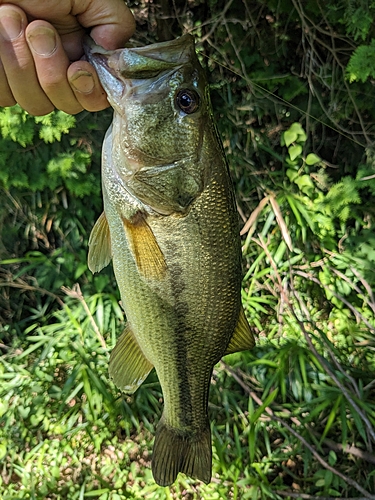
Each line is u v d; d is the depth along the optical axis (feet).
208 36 2.28
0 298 2.63
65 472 2.01
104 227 0.96
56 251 2.57
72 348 2.34
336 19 2.10
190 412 1.06
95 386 2.15
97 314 2.43
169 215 0.90
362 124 2.24
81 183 2.42
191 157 0.89
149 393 2.21
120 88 0.84
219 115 2.62
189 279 0.94
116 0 0.85
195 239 0.92
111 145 0.89
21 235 2.69
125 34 0.87
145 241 0.91
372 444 1.99
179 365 1.01
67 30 0.85
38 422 2.14
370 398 2.16
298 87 2.42
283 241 2.51
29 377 2.27
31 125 2.12
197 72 0.88
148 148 0.87
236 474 1.89
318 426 2.08
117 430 2.15
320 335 2.32
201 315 0.97
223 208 0.93
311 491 1.91
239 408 2.11
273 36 2.45
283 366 2.12
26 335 2.58
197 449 1.09
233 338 1.07
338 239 2.62
